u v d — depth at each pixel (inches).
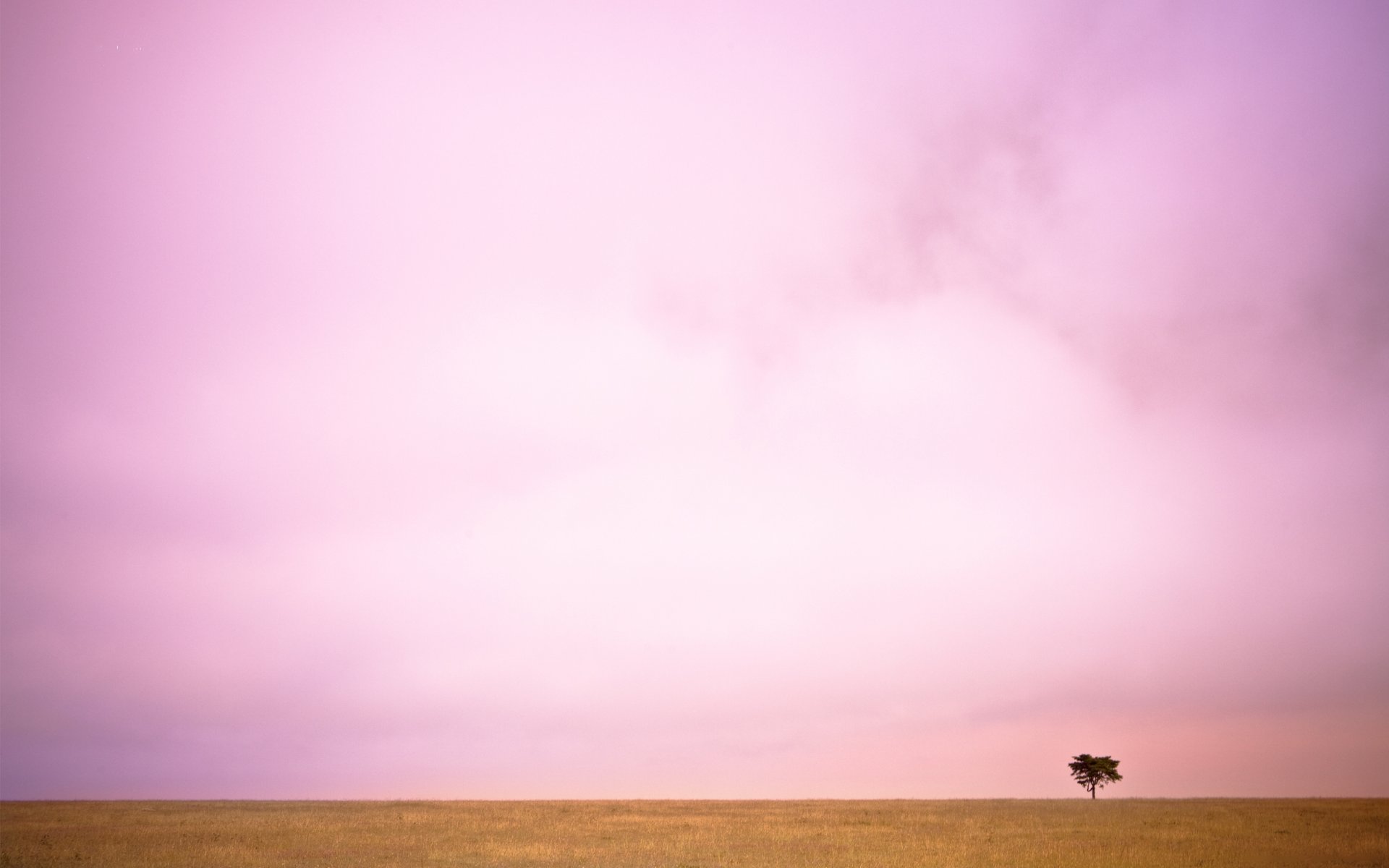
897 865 1170.0
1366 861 1216.8
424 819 1847.9
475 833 1561.3
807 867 1156.5
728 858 1240.8
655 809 2224.4
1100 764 3191.4
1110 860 1210.6
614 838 1503.4
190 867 1155.9
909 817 1948.8
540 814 1989.4
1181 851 1306.6
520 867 1170.0
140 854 1266.0
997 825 1727.4
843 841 1443.2
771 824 1770.4
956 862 1193.4
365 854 1286.9
